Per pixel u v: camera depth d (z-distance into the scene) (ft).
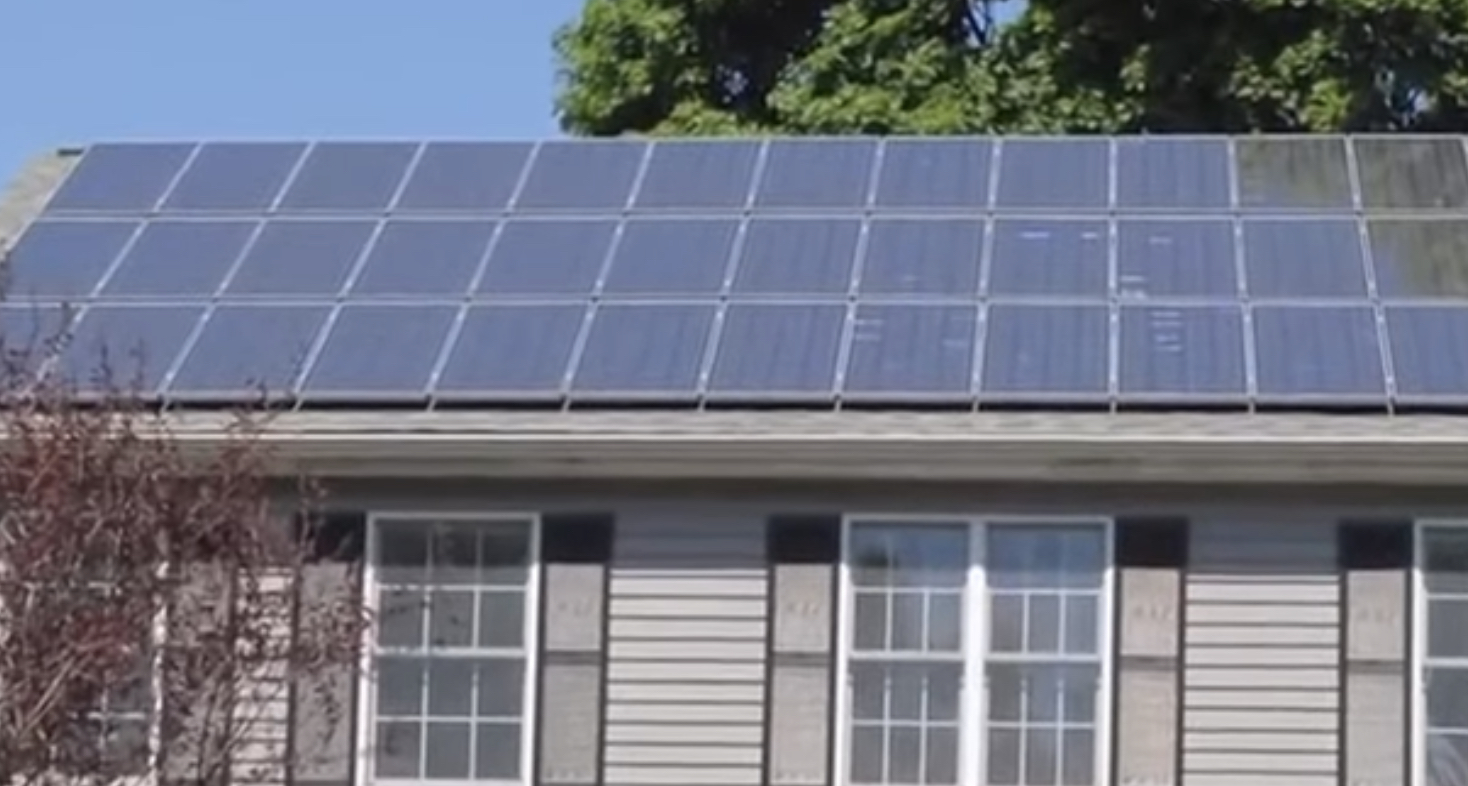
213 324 84.02
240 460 75.36
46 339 80.59
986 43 125.18
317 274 86.17
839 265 85.25
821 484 80.28
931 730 79.77
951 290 84.07
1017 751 79.51
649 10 128.57
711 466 80.07
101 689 70.28
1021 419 79.15
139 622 70.59
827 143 90.94
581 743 80.38
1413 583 78.84
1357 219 86.58
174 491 72.18
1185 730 79.10
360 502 81.10
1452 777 78.59
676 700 80.12
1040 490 79.82
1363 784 78.64
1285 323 82.12
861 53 124.47
